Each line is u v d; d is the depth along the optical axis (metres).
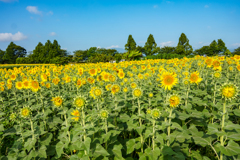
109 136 3.90
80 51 111.38
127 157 4.00
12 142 5.37
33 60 109.19
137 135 5.26
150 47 104.69
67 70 18.81
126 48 103.06
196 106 6.14
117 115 5.05
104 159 3.59
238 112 4.48
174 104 3.92
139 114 4.35
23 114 3.81
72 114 4.22
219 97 5.29
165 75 5.22
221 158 3.55
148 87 7.91
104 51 109.81
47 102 6.77
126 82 8.58
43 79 8.93
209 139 3.92
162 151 3.70
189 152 4.41
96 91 4.80
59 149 3.61
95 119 4.18
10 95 9.54
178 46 102.62
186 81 5.68
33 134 3.87
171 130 4.85
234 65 11.04
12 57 126.69
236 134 3.25
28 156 3.69
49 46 112.12
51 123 5.06
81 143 3.29
